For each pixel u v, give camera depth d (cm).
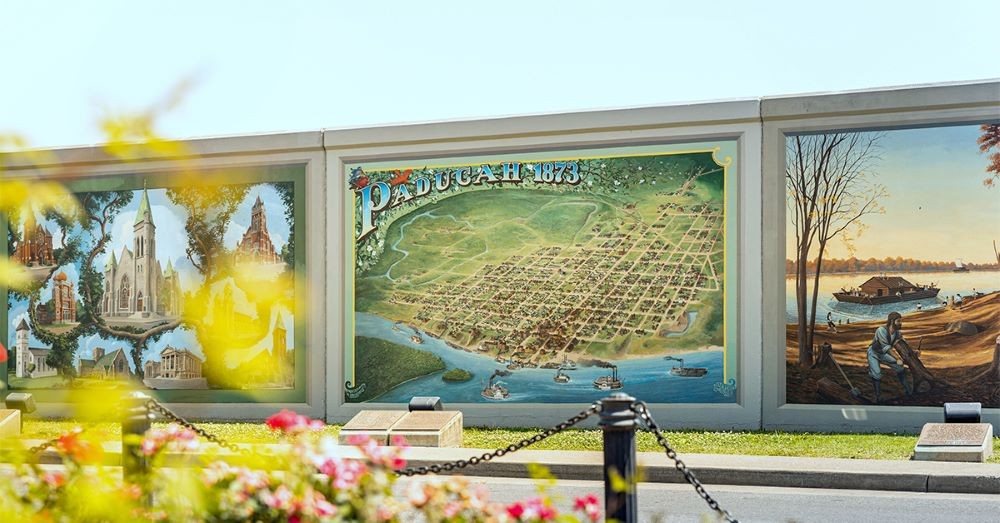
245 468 548
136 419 791
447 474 1389
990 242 1742
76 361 2216
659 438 800
